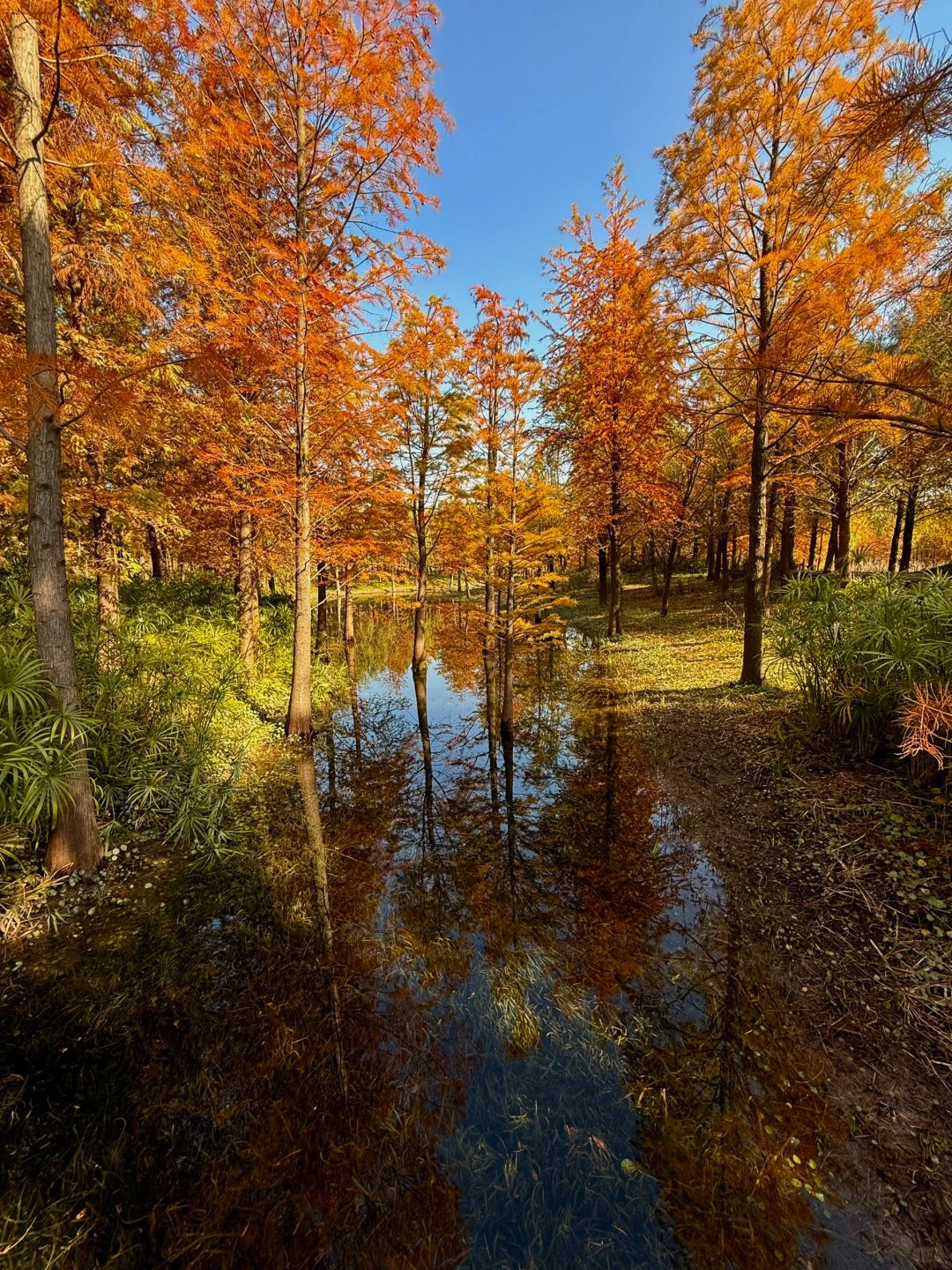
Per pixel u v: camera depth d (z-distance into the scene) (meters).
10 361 3.49
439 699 11.65
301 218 6.51
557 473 15.87
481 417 9.47
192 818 5.17
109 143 4.61
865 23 5.62
